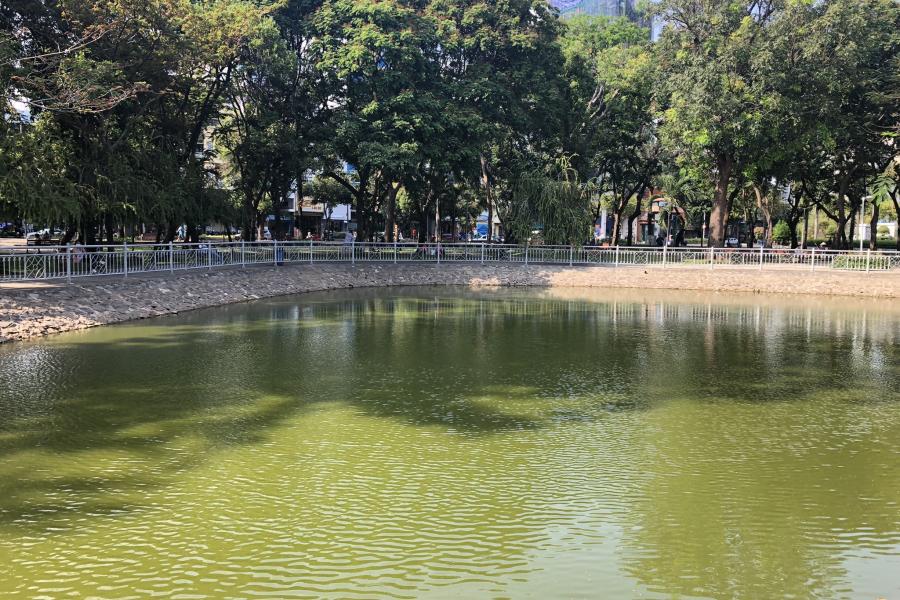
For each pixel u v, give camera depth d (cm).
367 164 3050
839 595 560
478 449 877
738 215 5212
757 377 1295
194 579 569
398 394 1139
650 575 586
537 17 3500
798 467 827
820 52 2820
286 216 6050
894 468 826
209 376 1241
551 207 3312
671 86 3098
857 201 4288
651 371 1338
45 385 1153
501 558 609
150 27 2333
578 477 789
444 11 3375
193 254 2391
